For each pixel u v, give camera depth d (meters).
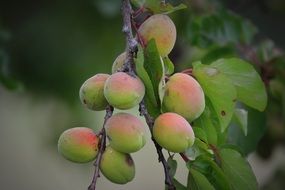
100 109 1.03
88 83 1.02
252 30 1.38
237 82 1.11
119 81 0.98
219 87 1.04
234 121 1.15
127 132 0.99
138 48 1.00
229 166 1.05
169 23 1.04
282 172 1.64
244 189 1.05
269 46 1.37
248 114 1.26
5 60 1.47
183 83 1.00
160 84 0.99
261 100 1.11
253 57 1.36
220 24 1.38
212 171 1.03
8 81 1.45
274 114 1.45
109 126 0.99
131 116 1.00
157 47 1.03
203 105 1.01
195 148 1.03
